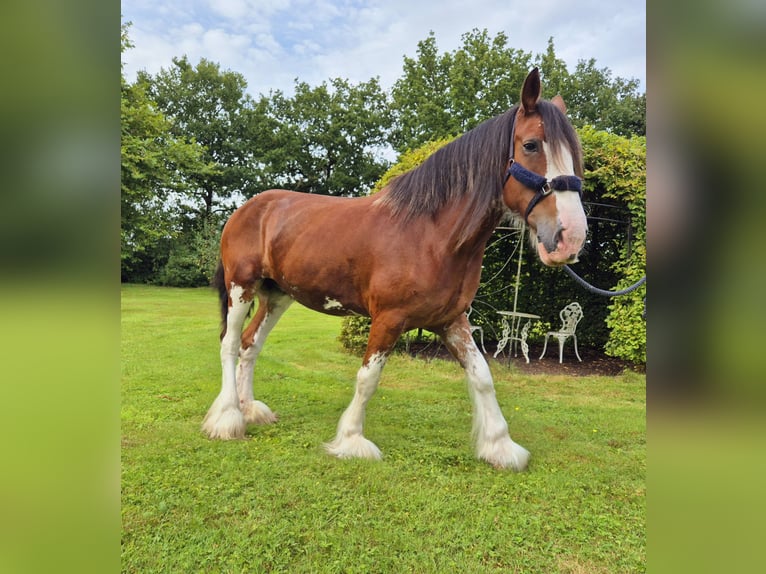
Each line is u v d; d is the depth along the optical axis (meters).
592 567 1.54
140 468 2.19
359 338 5.49
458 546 1.64
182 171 19.95
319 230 2.46
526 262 6.13
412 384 4.09
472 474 2.19
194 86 25.48
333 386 3.92
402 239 2.20
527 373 4.82
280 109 26.16
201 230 21.80
